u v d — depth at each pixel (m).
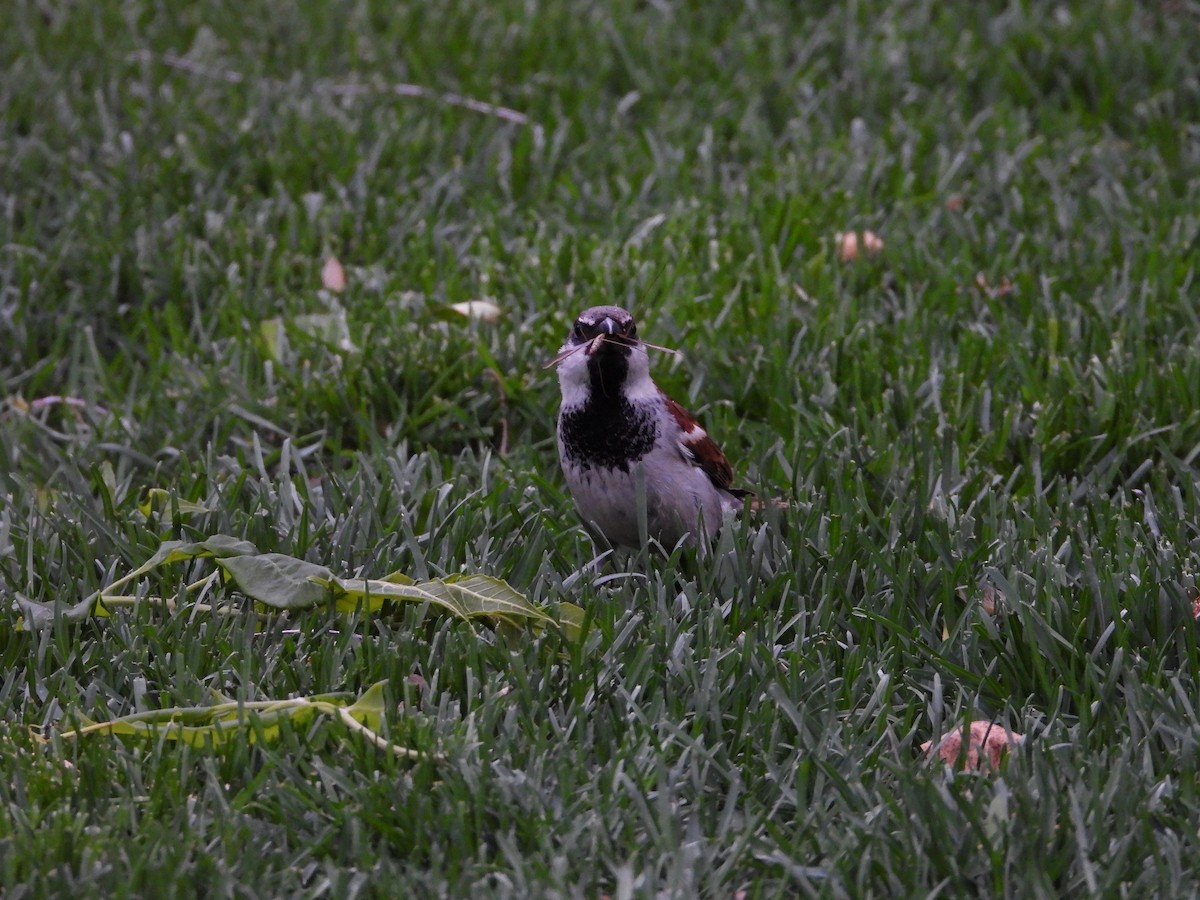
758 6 17.02
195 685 6.59
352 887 5.34
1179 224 11.77
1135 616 6.91
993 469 8.95
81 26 16.86
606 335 7.62
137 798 5.84
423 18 16.83
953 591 7.21
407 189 13.19
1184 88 14.62
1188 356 9.84
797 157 13.52
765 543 7.69
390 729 6.13
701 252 11.87
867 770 5.97
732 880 5.51
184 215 12.39
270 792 5.89
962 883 5.34
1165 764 5.95
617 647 6.75
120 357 10.83
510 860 5.34
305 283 11.55
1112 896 5.22
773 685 6.21
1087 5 16.47
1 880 5.32
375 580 7.20
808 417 9.20
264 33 16.67
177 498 8.01
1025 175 13.06
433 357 10.20
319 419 9.88
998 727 6.27
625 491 7.84
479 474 9.01
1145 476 8.85
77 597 7.48
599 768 6.11
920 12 16.34
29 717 6.45
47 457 9.63
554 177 13.55
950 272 11.10
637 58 15.76
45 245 12.44
